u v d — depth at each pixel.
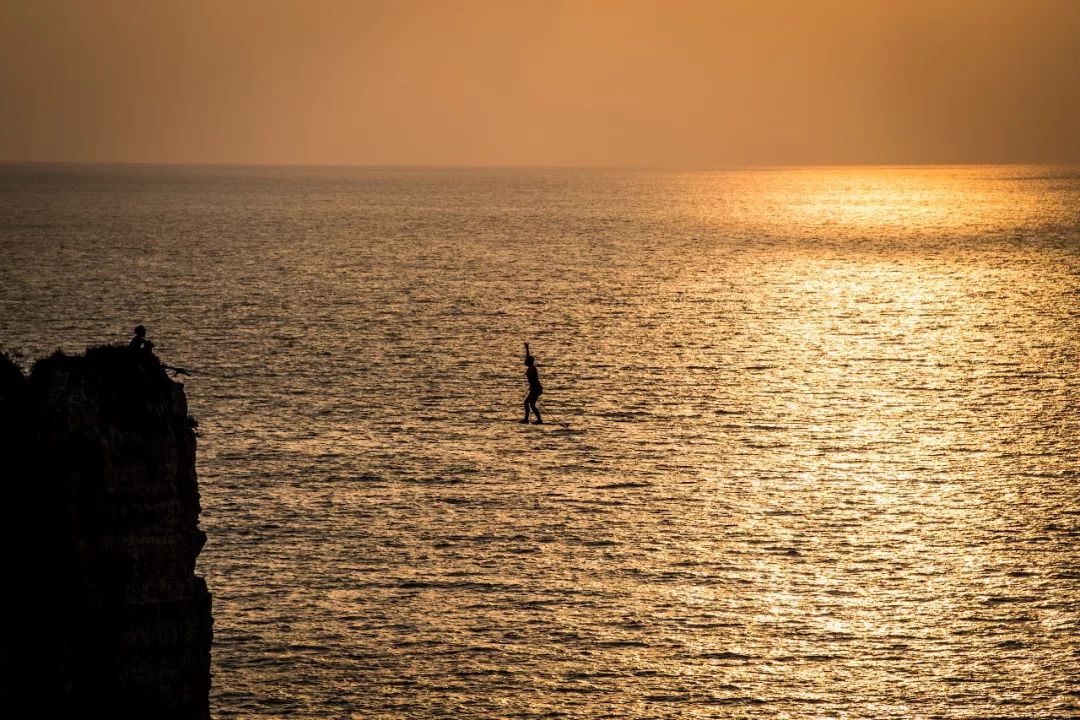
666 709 105.81
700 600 128.62
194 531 84.31
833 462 182.62
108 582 78.12
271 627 120.50
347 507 158.25
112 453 78.38
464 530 149.75
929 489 168.25
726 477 174.12
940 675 111.62
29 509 76.69
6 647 75.00
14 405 77.81
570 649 116.88
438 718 103.81
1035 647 117.06
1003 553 142.25
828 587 132.00
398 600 127.81
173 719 80.88
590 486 169.12
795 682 110.50
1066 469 178.50
